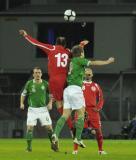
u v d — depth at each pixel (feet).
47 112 125.29
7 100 299.99
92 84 117.50
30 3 339.77
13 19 328.90
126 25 321.73
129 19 321.73
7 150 128.16
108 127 294.87
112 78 323.57
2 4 339.36
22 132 294.87
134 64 321.73
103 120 296.10
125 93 321.11
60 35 325.21
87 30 323.57
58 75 111.96
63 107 108.58
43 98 124.36
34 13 325.62
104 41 322.14
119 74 316.40
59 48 112.27
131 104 295.89
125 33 321.73
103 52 322.14
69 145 152.97
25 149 132.36
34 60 328.08
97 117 116.78
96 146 148.36
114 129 294.05
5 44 330.34
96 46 321.73
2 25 330.13
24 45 329.11
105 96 314.76
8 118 297.74
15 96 299.79
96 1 336.70
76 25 323.78
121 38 322.14
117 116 299.38
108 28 322.14
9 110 298.76
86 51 323.16
